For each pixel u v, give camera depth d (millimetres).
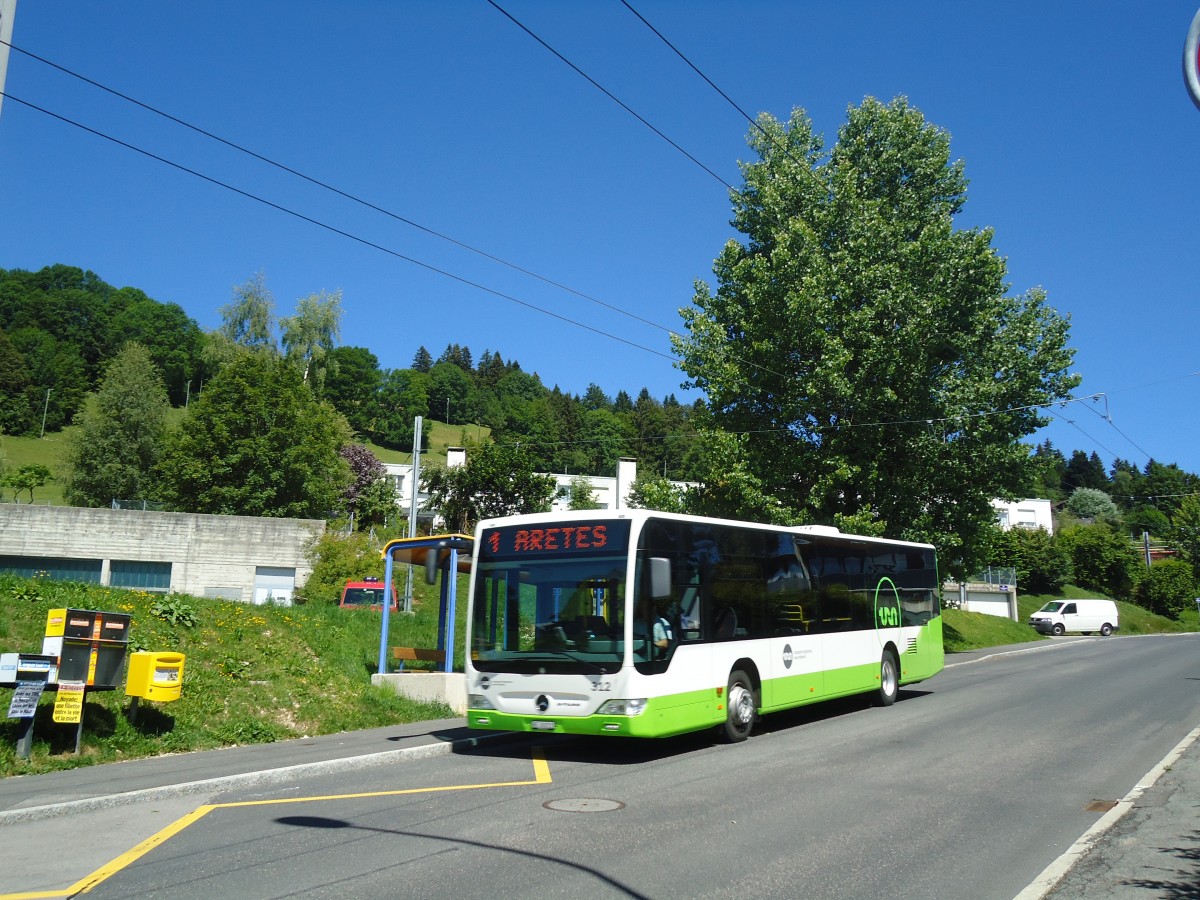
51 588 15062
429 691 15992
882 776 9898
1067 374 31297
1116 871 6258
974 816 8031
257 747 12250
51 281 113625
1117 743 12211
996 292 31656
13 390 92875
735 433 31438
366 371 112750
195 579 34969
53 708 11227
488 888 5891
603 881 6047
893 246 31234
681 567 12094
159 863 6570
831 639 15438
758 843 7082
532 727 11297
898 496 31219
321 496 48938
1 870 6422
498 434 108875
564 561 11688
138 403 63000
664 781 9742
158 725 12086
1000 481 31891
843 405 30297
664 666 11352
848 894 5832
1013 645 40969
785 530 14773
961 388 30969
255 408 47625
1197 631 68562
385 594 16562
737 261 33781
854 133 34062
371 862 6520
